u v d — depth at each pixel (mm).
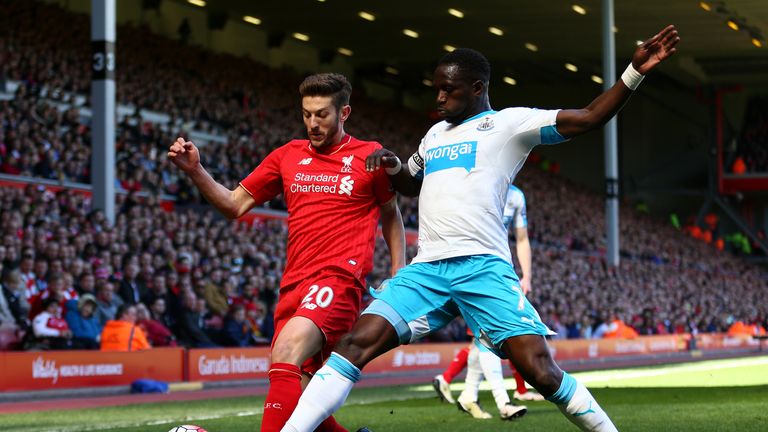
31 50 23891
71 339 13609
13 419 9633
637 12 36250
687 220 53312
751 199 53250
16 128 19906
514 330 4668
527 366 4648
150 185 22156
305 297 5000
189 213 20188
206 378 15445
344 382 4680
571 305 26562
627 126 52562
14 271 13555
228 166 26688
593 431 4691
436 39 42344
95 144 16422
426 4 36562
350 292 5051
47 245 14484
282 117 34406
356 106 41812
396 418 9008
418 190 5230
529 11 36875
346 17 38906
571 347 23500
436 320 4875
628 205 51062
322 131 5133
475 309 4770
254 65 37219
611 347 25516
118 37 29250
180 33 35500
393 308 4797
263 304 17469
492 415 9281
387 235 5402
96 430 8344
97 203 16469
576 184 50219
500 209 4844
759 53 43594
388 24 39938
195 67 32312
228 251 19062
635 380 15656
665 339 28891
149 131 24578
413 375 19312
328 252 5074
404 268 4938
